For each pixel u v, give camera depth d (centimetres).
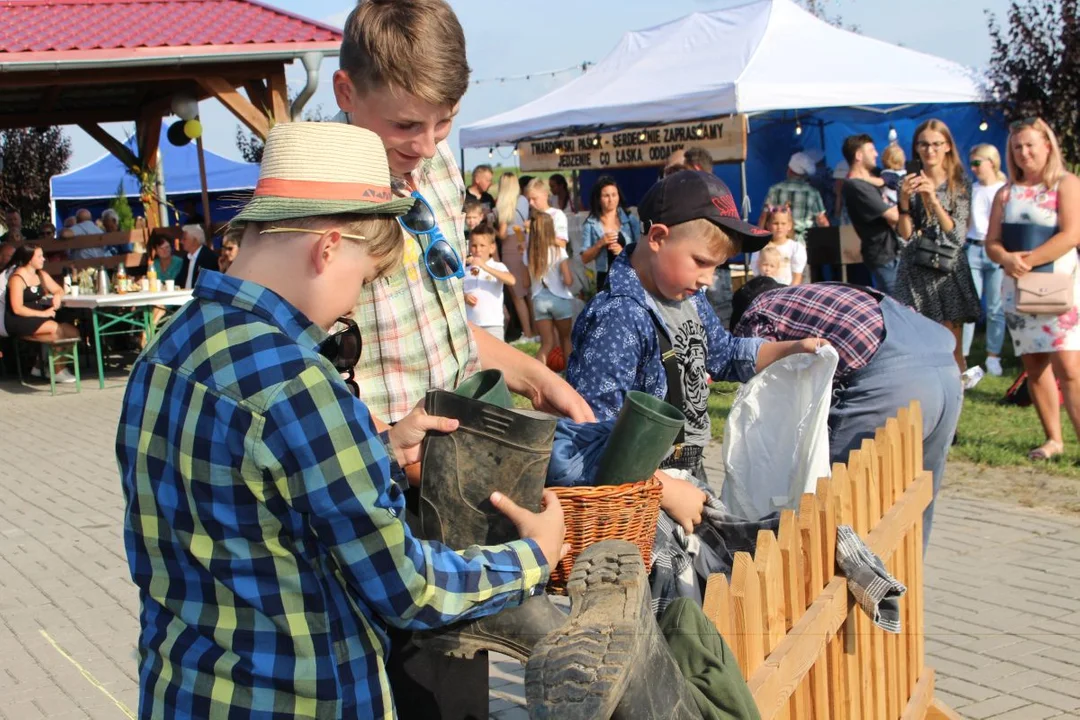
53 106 1598
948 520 610
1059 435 712
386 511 160
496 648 202
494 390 207
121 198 1694
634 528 209
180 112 1429
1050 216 672
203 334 162
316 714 164
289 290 165
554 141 1441
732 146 1146
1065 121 1305
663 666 164
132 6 1295
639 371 293
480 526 192
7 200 2478
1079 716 388
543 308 1117
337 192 164
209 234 1436
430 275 235
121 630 487
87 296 1234
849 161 1039
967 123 1413
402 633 224
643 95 1258
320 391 157
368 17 206
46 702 416
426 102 208
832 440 372
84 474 799
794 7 1298
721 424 838
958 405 380
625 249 311
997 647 445
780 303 376
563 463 225
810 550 263
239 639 162
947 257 822
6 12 1244
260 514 158
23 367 1350
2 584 554
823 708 269
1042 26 1312
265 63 1304
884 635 325
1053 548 559
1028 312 677
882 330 366
